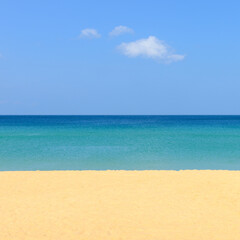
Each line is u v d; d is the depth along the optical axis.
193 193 14.61
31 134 57.69
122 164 25.83
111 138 49.38
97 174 19.03
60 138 49.38
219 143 41.38
